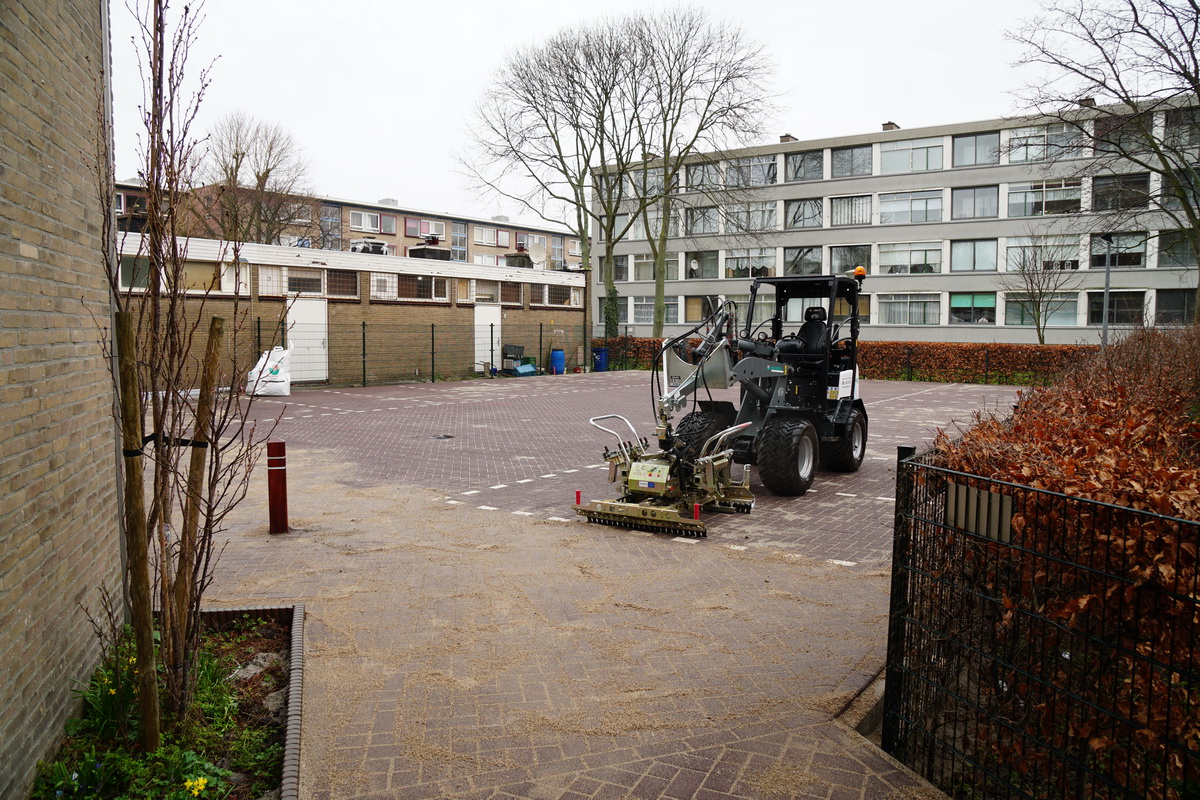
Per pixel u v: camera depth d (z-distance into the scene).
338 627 5.18
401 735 3.81
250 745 3.67
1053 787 3.08
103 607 4.17
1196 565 2.46
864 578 6.27
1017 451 3.48
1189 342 12.78
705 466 7.95
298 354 23.80
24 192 3.24
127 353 3.28
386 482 10.09
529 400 21.03
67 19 3.82
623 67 32.72
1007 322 38.12
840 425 10.30
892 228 40.75
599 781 3.41
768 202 43.84
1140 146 24.62
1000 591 3.18
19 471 3.11
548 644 4.93
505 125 34.03
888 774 3.45
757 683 4.38
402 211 55.06
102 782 3.24
